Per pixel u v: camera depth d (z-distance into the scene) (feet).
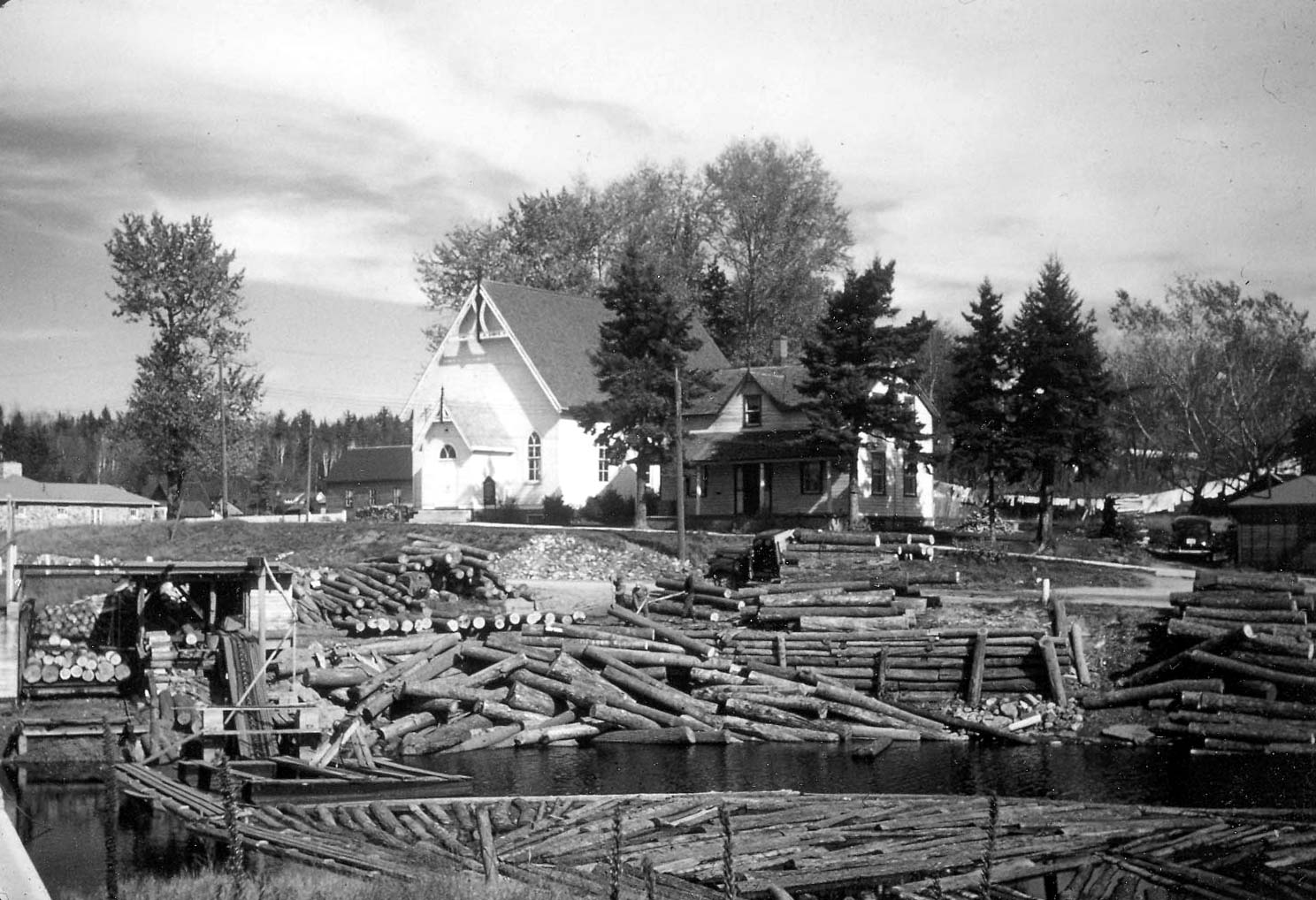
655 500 222.48
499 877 57.21
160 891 53.67
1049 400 194.80
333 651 120.88
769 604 131.85
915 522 208.54
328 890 52.90
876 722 112.06
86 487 313.12
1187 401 273.95
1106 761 99.14
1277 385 272.10
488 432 226.79
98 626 124.47
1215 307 278.26
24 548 169.89
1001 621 129.80
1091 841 67.92
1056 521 255.91
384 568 146.20
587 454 225.56
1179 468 319.27
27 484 298.35
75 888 59.41
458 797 82.64
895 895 57.88
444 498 229.86
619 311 204.03
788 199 301.43
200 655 113.50
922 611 132.87
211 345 248.73
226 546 173.06
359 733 102.06
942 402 317.83
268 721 100.53
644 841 67.82
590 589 150.82
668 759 103.60
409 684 114.62
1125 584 157.17
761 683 118.52
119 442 270.87
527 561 165.48
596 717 112.98
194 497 369.30
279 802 81.66
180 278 242.78
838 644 122.31
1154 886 60.13
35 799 84.23
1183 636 118.21
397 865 61.36
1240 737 103.09
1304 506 186.60
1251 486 223.92
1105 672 120.78
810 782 92.43
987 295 201.77
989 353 200.34
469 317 233.96
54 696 109.09
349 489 343.26
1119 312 291.58
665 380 197.88
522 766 100.83
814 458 203.51
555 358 228.43
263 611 111.96
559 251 307.78
